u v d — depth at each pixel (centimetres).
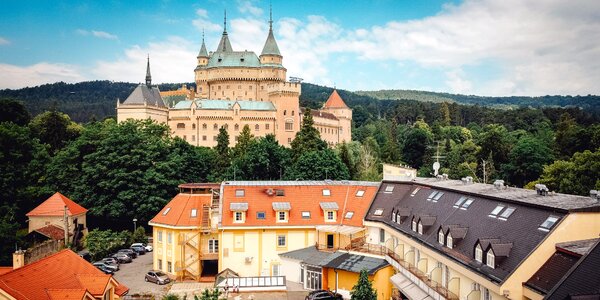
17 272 3588
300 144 13388
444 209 5106
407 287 4922
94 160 9906
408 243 5269
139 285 6506
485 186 5247
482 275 3662
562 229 3434
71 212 8500
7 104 13712
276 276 6097
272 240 6631
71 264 4181
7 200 8488
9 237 6506
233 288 5841
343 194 7050
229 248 6588
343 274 5716
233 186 7056
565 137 13788
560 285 2975
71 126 16388
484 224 4259
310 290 5978
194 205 6975
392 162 16075
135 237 8906
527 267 3406
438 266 4675
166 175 10094
